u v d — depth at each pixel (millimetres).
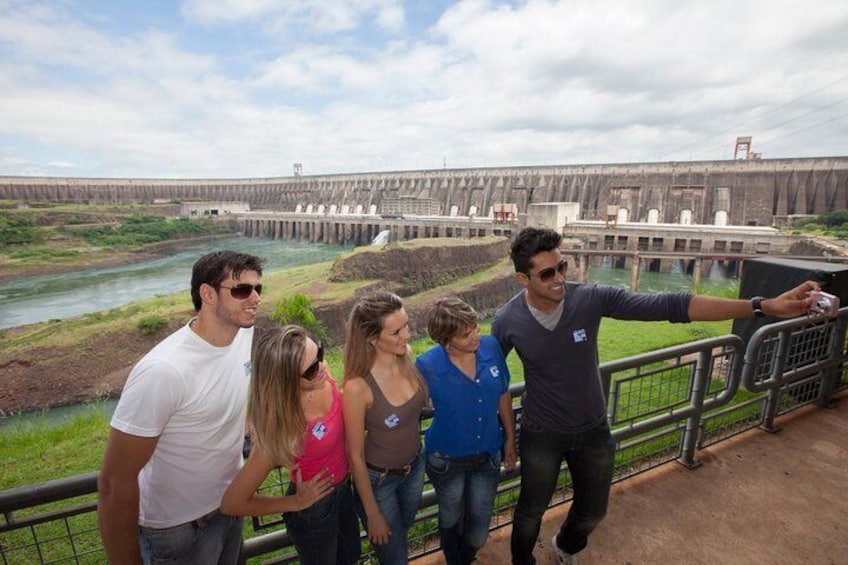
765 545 3848
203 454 2418
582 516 3350
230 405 2500
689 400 4887
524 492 3350
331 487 2736
